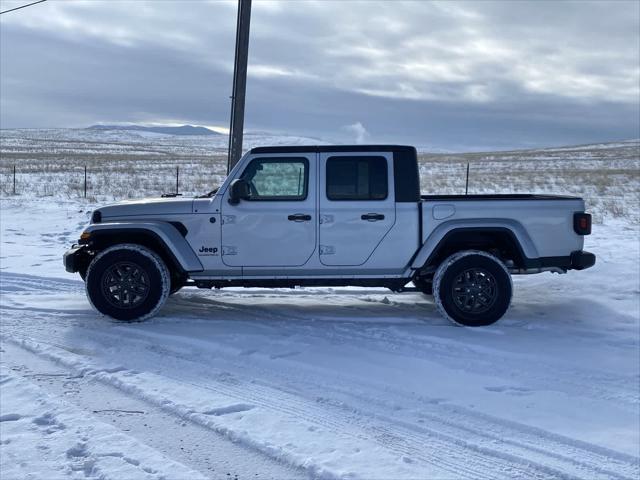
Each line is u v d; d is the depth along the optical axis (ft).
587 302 27.71
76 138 645.51
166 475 12.29
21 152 290.56
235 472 12.59
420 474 12.49
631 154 294.05
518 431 14.74
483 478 12.42
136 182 100.27
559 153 335.67
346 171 24.36
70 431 14.34
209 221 24.49
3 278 33.09
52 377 18.38
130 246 24.27
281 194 24.50
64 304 27.48
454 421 15.25
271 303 28.22
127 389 17.28
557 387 17.63
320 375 18.51
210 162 204.85
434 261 25.14
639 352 20.80
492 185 98.73
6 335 22.63
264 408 15.89
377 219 24.18
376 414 15.64
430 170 159.02
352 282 24.76
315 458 13.05
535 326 23.98
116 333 22.99
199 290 30.96
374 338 22.36
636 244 40.93
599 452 13.66
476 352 20.72
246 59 39.91
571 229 24.43
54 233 50.01
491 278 23.84
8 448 13.46
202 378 18.20
